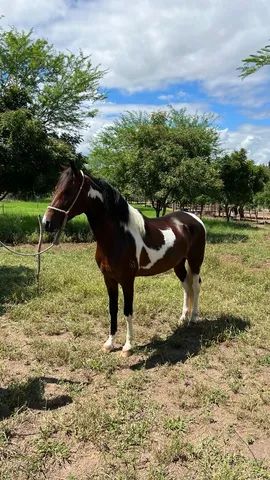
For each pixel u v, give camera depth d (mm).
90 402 3758
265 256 12328
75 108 20016
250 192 28219
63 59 19203
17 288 7074
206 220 27484
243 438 3344
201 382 4191
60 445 3180
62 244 14297
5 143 13344
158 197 16891
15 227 14969
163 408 3758
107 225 4559
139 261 4887
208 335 5410
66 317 6012
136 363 4660
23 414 3555
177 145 17078
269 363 4727
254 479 2871
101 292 7082
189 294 5969
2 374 4289
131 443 3225
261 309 6582
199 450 3123
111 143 26953
